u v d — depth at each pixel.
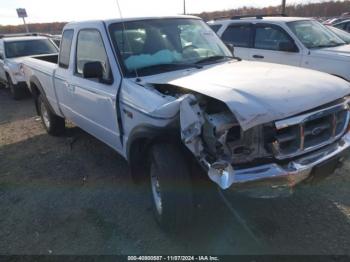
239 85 2.67
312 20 7.39
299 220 3.16
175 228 2.92
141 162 3.27
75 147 5.40
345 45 6.80
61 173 4.49
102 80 3.57
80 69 4.18
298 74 3.04
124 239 3.08
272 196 2.48
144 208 3.55
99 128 4.00
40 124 6.97
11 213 3.64
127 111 3.21
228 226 3.13
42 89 5.59
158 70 3.46
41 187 4.15
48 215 3.55
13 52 10.27
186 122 2.47
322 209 3.30
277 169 2.45
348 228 3.00
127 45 3.55
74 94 4.33
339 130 2.83
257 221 3.18
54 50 10.88
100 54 3.70
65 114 5.08
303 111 2.47
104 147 5.32
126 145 3.32
